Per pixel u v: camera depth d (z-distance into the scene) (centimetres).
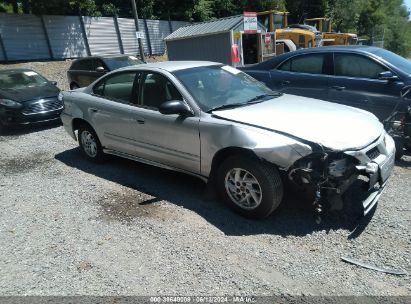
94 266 321
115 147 525
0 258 343
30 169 584
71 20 2309
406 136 529
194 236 357
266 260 316
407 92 548
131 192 466
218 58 1667
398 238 338
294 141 341
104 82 538
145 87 470
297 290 279
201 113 405
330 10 4344
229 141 370
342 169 337
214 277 298
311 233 353
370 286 279
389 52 648
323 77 651
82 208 431
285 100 446
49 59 2228
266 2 3541
